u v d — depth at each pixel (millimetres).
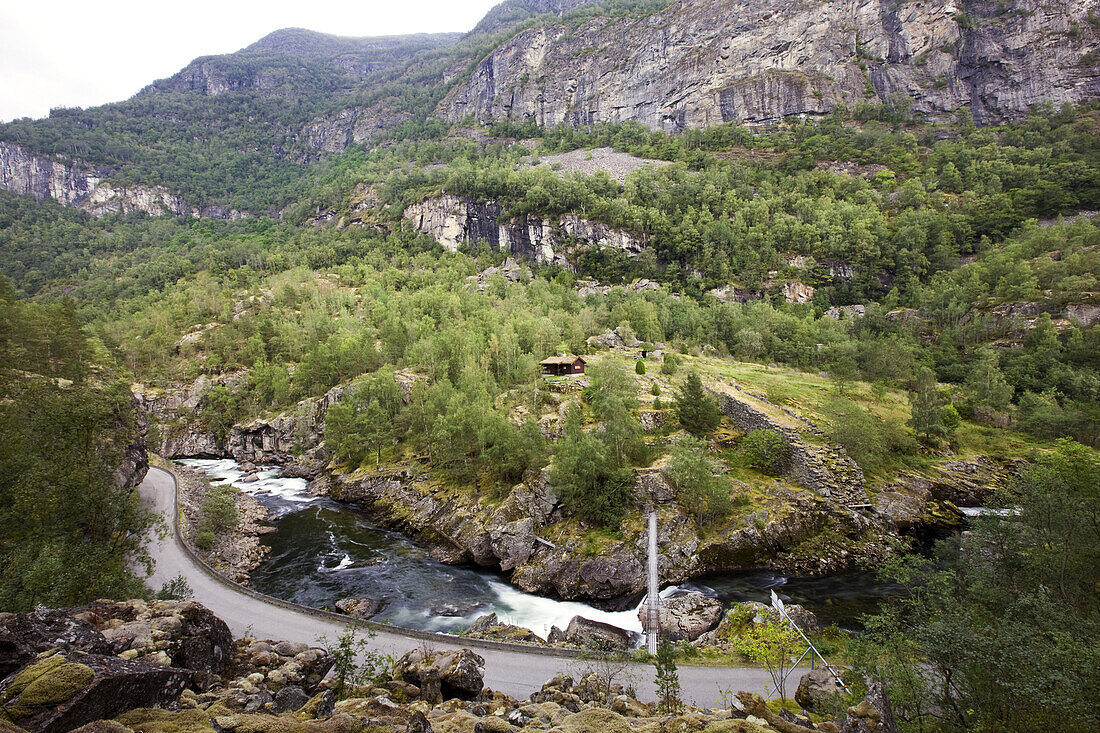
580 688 27344
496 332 117375
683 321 144000
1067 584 31359
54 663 15586
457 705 23500
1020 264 130750
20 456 36906
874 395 98875
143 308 177625
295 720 16594
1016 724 19016
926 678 22828
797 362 127062
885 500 68625
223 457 117000
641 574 54125
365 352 118938
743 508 61938
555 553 57625
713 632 42438
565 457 62594
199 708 17797
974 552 34500
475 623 45719
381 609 50250
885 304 158625
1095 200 167125
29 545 31797
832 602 50875
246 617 41594
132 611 23328
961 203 187750
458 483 74312
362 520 75938
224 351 135500
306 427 109688
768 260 180375
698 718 19359
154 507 68688
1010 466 80500
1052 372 100562
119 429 70438
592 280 191875
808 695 27844
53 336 87875
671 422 77750
